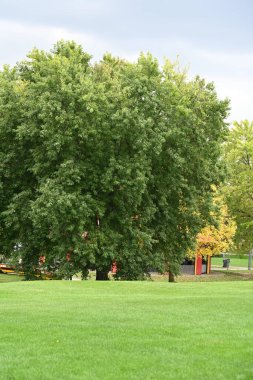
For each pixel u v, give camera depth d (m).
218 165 30.64
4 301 15.34
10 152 27.02
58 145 23.98
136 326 11.05
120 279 28.33
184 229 31.28
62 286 19.52
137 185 24.94
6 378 7.48
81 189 25.61
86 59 30.41
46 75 26.42
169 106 27.36
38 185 27.12
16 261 27.86
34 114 25.73
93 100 24.53
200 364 8.35
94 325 11.05
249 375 7.85
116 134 25.19
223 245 44.09
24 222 27.33
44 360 8.35
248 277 50.25
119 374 7.77
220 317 12.45
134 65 27.75
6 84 27.39
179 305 14.45
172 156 27.00
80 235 25.66
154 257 28.42
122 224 27.05
